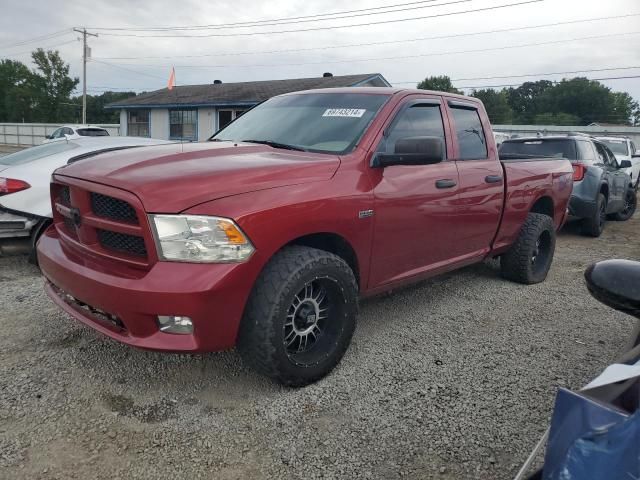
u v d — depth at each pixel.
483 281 5.79
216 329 2.76
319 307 3.29
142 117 30.48
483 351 3.94
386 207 3.59
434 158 3.40
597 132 42.22
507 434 2.88
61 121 71.00
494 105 89.06
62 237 3.40
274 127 4.09
